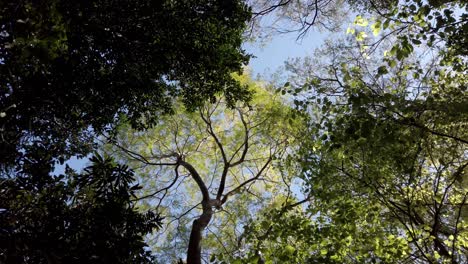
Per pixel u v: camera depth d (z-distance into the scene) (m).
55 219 5.08
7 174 5.45
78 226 5.14
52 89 6.20
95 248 4.96
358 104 5.88
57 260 4.85
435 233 6.79
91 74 6.66
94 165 5.42
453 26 5.80
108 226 5.10
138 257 5.25
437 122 6.14
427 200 7.20
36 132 6.49
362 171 6.86
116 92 7.28
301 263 6.62
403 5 6.04
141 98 8.00
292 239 7.38
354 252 6.71
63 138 7.02
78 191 5.61
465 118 6.02
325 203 7.15
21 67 4.95
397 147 6.30
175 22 6.94
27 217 5.19
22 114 5.96
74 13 6.01
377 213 7.25
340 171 7.12
